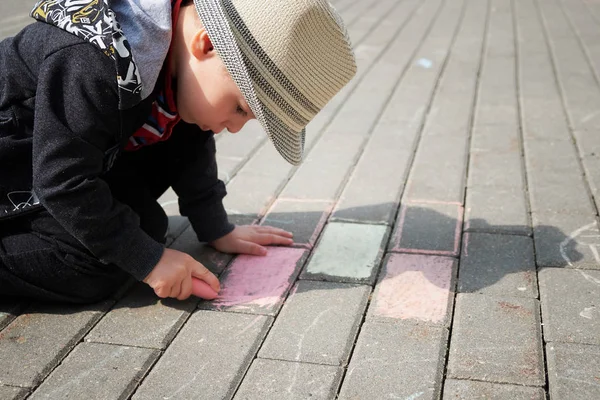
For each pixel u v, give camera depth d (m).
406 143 3.44
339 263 2.34
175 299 2.15
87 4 1.85
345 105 4.05
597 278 2.20
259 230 2.50
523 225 2.56
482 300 2.11
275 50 1.78
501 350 1.87
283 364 1.83
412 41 5.59
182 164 2.32
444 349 1.89
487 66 4.84
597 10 6.73
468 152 3.31
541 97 4.12
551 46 5.36
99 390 1.75
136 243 2.00
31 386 1.77
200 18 1.79
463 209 2.72
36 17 1.91
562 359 1.83
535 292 2.14
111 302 2.15
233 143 3.49
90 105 1.81
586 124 3.64
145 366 1.84
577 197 2.78
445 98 4.15
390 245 2.46
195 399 1.71
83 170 1.86
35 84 1.90
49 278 2.05
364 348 1.89
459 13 6.69
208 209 2.38
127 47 1.77
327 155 3.31
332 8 1.87
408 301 2.11
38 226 2.02
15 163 1.99
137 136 2.08
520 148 3.35
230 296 2.17
